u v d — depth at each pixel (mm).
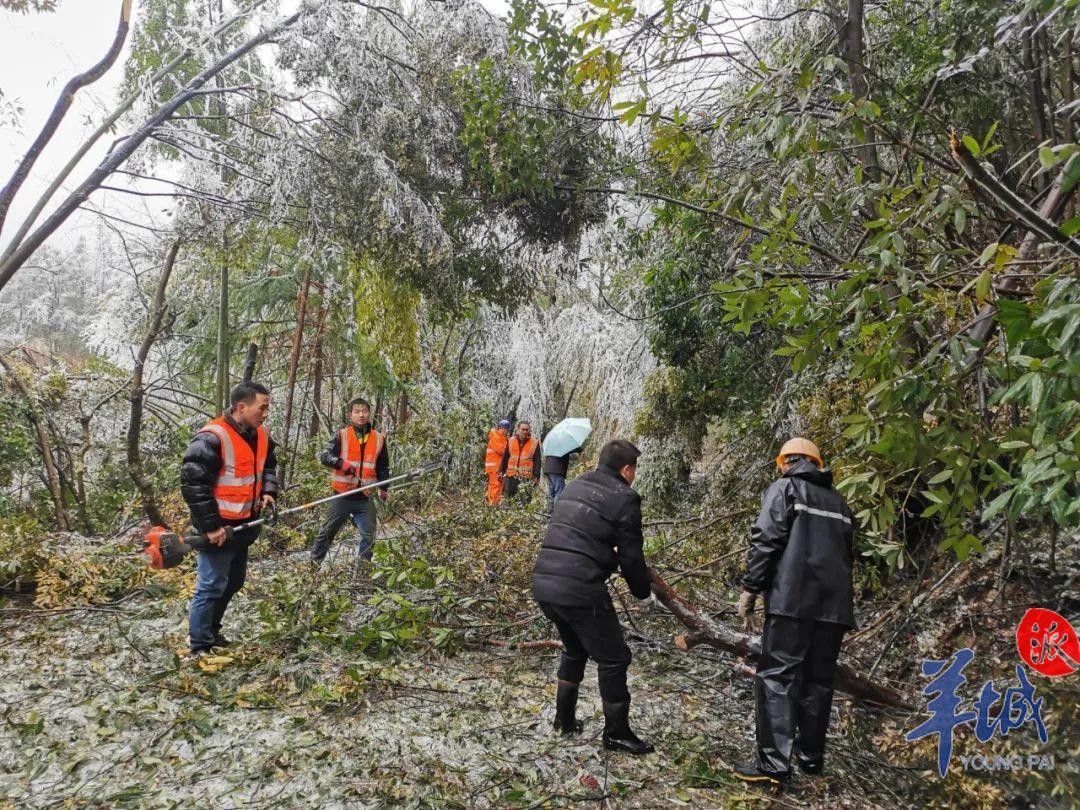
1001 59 4359
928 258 3439
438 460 11812
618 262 9406
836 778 3342
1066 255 2779
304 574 5703
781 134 3584
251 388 4398
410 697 3924
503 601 5273
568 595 3355
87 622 4793
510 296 8062
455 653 4605
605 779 3207
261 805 2844
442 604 5004
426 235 6840
